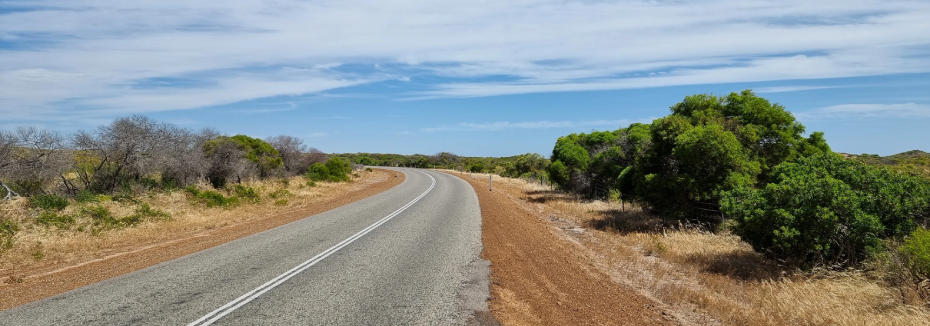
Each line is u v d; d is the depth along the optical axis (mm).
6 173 16797
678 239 12680
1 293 6969
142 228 13500
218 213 17391
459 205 21641
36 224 12602
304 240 11719
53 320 5629
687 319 6613
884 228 8906
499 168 66875
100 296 6668
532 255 10586
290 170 42156
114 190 19625
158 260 9328
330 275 8016
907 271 7605
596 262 10398
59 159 18047
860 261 9039
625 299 7453
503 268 8969
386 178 49500
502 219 17047
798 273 9023
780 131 16984
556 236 14016
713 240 12414
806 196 9266
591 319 6277
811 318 6582
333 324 5586
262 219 16578
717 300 7387
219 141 28688
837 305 7191
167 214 15516
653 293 7984
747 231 10531
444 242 11648
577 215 18391
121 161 20203
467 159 101500
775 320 6543
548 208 21625
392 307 6305
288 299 6574
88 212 14102
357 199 24719
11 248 10273
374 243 11320
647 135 21469
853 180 9969
